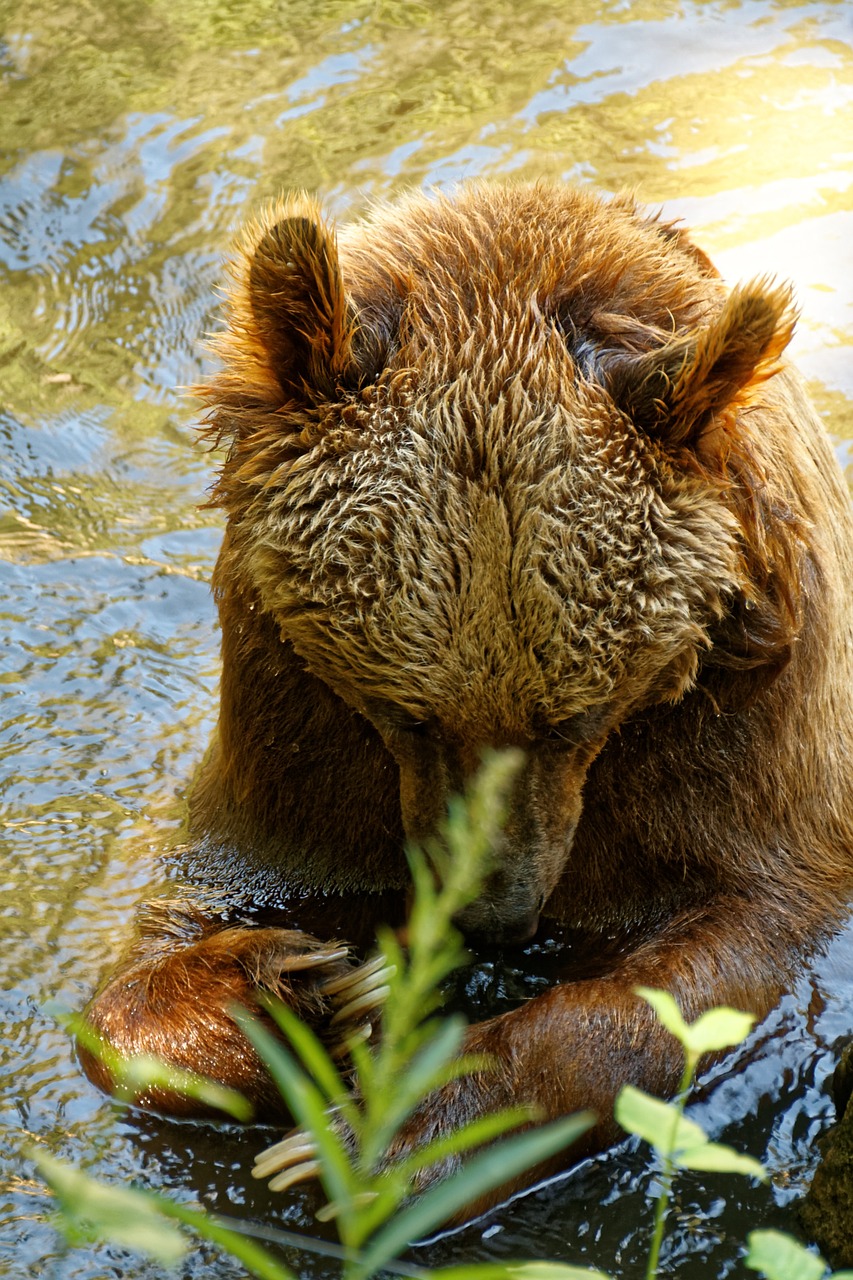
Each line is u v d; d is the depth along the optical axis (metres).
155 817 10.57
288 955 8.53
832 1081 8.34
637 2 20.59
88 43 19.95
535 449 7.26
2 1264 7.18
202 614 12.80
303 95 18.94
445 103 18.70
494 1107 7.71
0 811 10.56
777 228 16.53
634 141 17.97
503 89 18.94
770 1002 8.79
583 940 9.48
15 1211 7.50
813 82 19.08
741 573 7.77
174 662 12.24
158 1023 8.30
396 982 4.31
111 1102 8.22
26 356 15.73
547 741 7.75
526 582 7.17
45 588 12.92
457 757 7.75
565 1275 4.70
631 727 8.73
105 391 15.36
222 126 18.42
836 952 9.21
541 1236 7.49
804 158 17.72
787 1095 8.34
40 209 17.38
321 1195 7.63
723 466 7.71
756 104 18.70
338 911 9.73
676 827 9.10
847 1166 7.28
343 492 7.52
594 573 7.23
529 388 7.49
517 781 7.68
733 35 20.02
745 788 9.03
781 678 8.82
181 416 15.12
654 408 7.58
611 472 7.36
